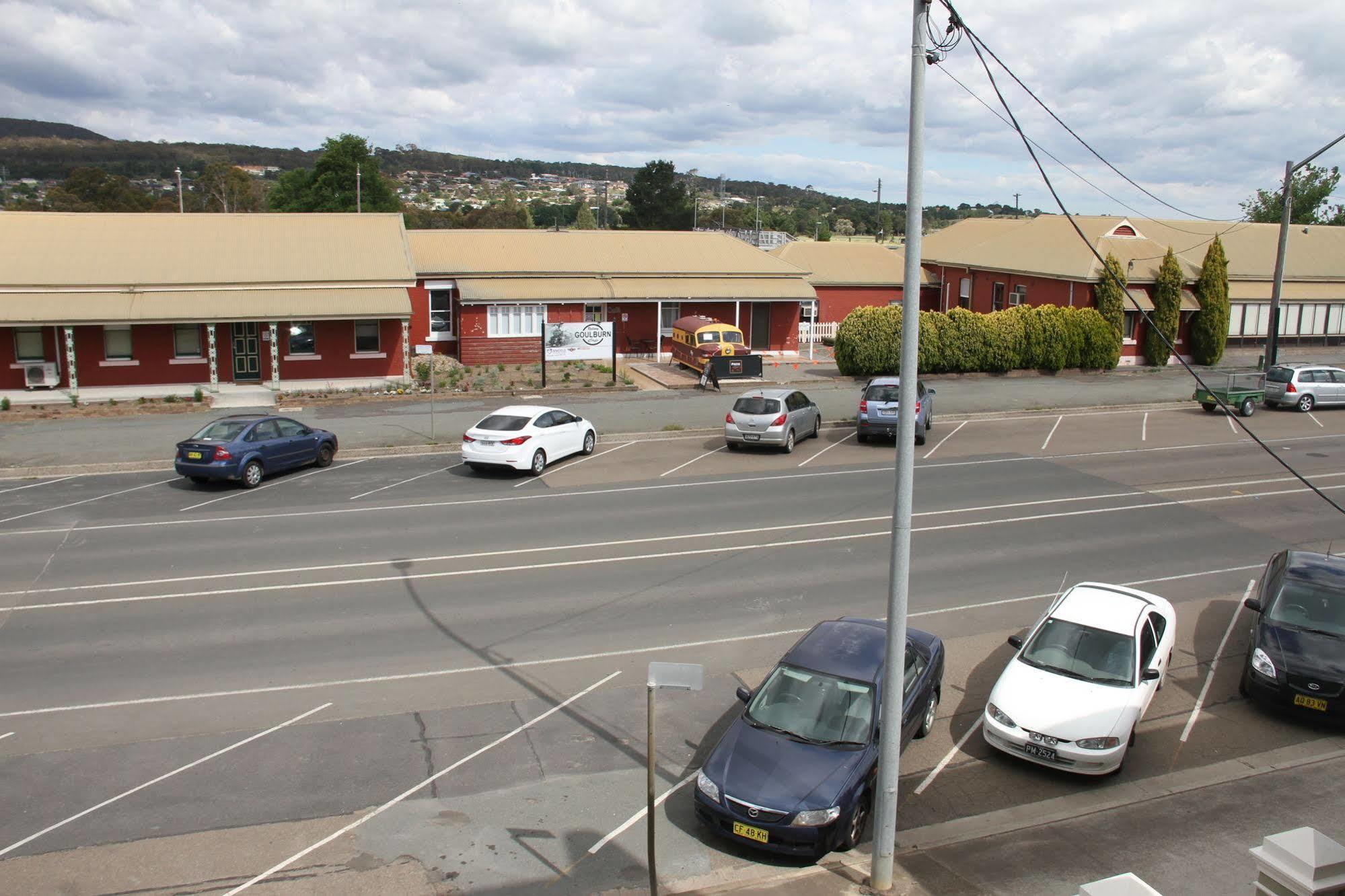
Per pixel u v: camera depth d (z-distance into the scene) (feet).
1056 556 61.16
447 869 30.37
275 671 44.52
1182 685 44.96
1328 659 40.86
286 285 116.16
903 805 34.76
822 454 88.43
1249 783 36.04
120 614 50.65
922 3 26.13
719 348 124.06
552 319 137.18
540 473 80.64
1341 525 67.46
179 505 70.74
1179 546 63.31
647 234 156.15
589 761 37.29
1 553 59.72
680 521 67.72
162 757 37.04
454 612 51.55
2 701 41.37
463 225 363.56
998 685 39.17
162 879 29.68
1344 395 111.04
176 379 113.70
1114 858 30.55
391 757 37.32
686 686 26.21
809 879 29.91
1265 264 157.99
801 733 34.09
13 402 104.63
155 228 121.60
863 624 40.37
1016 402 111.14
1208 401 105.91
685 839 32.32
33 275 108.47
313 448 81.46
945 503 72.38
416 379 118.01
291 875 29.96
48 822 32.68
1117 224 150.10
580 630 49.47
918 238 26.99
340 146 256.11
